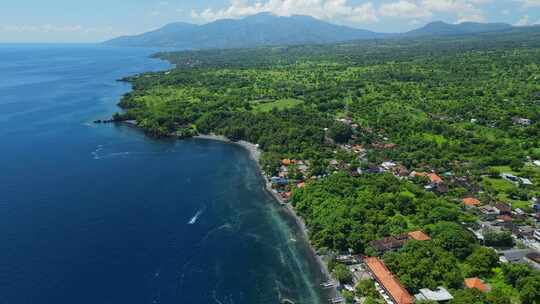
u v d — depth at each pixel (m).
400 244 137.88
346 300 117.75
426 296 112.38
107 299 118.31
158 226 161.75
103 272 130.38
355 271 129.38
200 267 136.12
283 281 129.62
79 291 120.75
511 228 148.38
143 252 143.00
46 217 163.75
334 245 143.00
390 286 116.69
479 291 111.56
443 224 144.00
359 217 155.62
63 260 135.25
